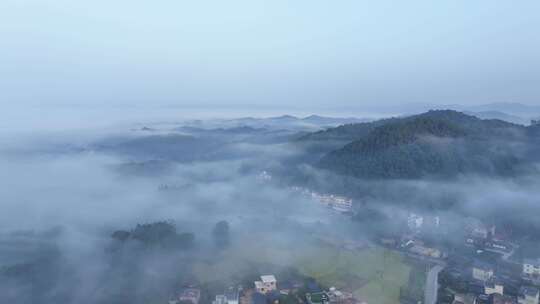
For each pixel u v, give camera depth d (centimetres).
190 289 8512
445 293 8400
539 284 8850
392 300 8106
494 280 8956
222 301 8088
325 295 8200
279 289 8562
